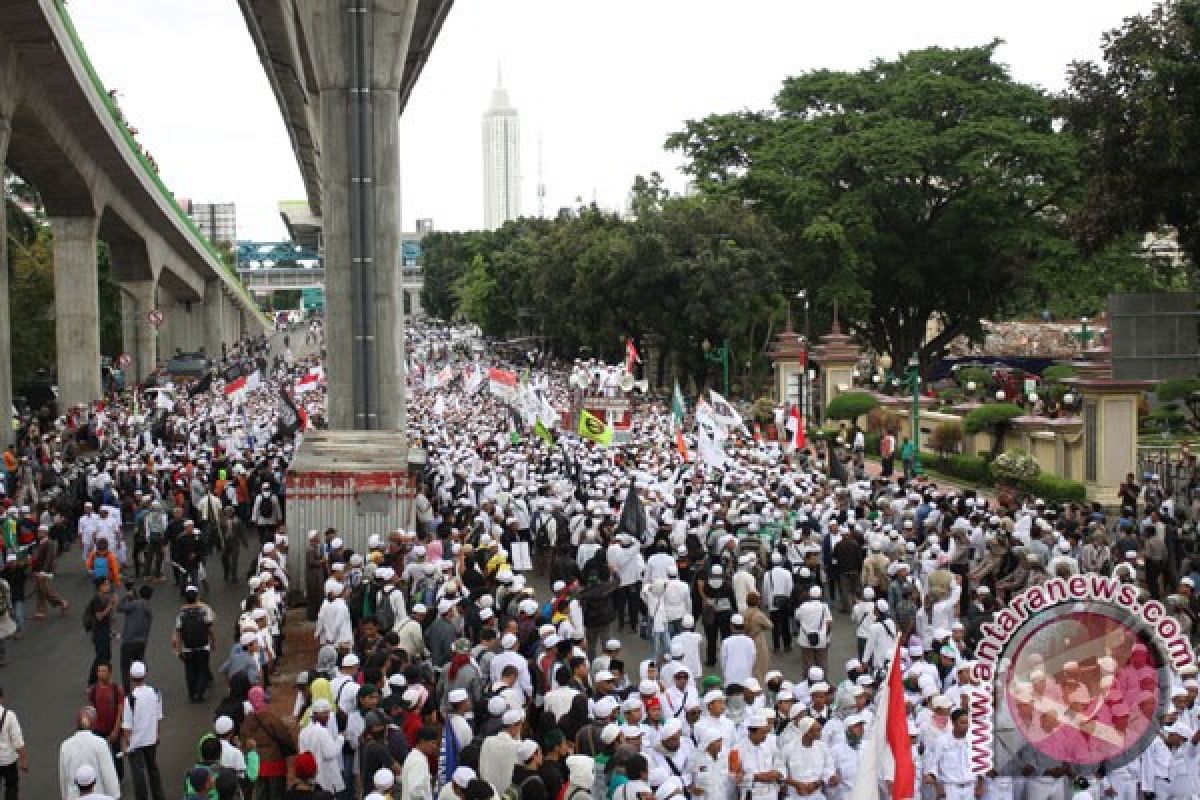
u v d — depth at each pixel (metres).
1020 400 59.31
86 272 62.56
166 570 29.94
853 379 62.62
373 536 23.45
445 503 30.88
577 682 15.35
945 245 71.25
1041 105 69.31
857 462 40.78
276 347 124.50
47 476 37.94
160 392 51.16
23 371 71.25
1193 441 47.81
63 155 53.72
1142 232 40.38
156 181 73.12
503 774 13.09
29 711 20.00
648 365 81.00
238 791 12.61
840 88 74.62
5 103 42.78
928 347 76.94
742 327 67.50
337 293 35.78
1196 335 32.00
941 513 26.23
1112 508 35.22
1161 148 32.25
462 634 19.00
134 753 15.52
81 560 32.09
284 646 22.62
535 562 29.38
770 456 36.69
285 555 24.80
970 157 66.06
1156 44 33.12
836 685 20.58
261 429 46.56
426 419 52.94
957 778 13.89
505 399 46.81
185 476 32.78
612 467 31.95
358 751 14.45
